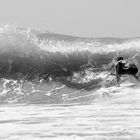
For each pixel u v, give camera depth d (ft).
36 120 89.97
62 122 85.20
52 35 202.69
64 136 67.97
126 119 87.10
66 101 147.02
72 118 91.91
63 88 168.55
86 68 184.14
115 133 69.15
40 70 182.50
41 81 176.86
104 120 86.28
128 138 64.39
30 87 171.53
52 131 73.15
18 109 120.37
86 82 170.09
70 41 199.93
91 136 67.26
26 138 67.00
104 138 65.16
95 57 189.98
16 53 187.11
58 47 195.00
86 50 192.95
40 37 200.13
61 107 123.44
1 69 181.68
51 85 173.17
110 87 160.66
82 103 136.05
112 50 194.29
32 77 179.52
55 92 164.35
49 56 188.34
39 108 122.52
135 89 154.40
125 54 192.24
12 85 172.96
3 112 110.52
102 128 74.95
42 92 164.96
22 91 166.91
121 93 150.00
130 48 195.42
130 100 134.10
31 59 185.78
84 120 87.35
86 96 153.89
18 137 67.97
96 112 103.14
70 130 73.77
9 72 181.57
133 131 70.64
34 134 70.44
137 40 203.00
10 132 72.79
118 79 163.53
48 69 183.42
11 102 151.12
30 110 115.96
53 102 146.51
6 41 192.24
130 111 103.09
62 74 181.06
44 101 150.82
